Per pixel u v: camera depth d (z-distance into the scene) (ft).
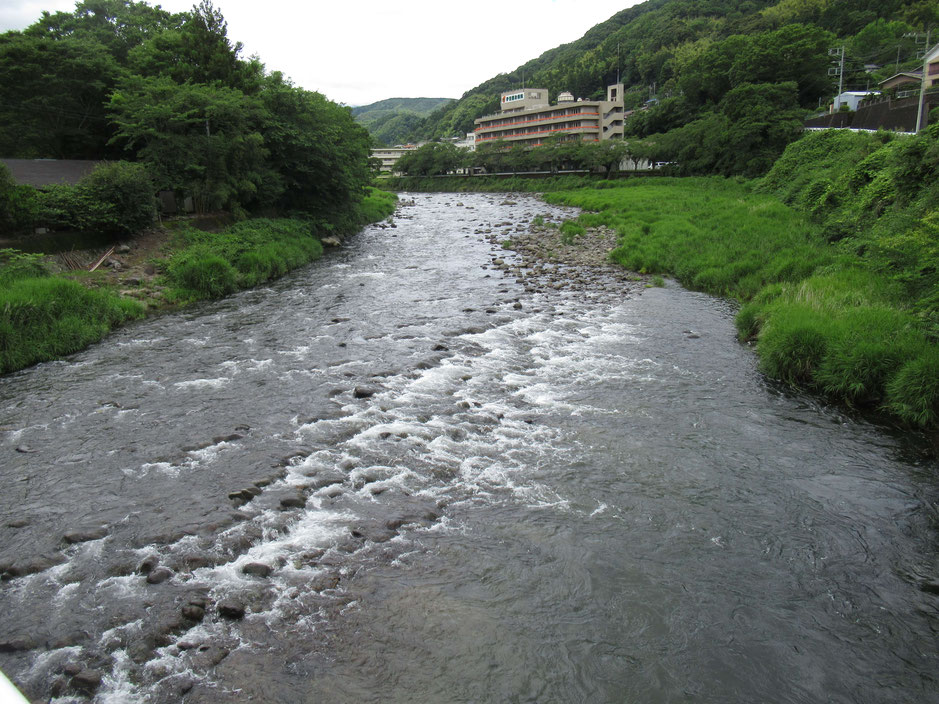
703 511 26.09
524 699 17.30
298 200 116.06
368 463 29.66
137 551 23.00
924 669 18.19
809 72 210.79
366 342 49.62
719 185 174.40
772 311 47.70
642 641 19.29
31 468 29.71
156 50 110.52
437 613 20.30
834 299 45.80
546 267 82.23
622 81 453.58
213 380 41.55
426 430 33.17
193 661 18.19
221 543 23.32
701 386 39.88
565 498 26.99
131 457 30.63
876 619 20.10
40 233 70.79
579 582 21.81
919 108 114.73
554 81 520.01
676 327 53.42
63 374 43.68
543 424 34.27
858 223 68.64
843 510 26.11
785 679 17.89
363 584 21.54
